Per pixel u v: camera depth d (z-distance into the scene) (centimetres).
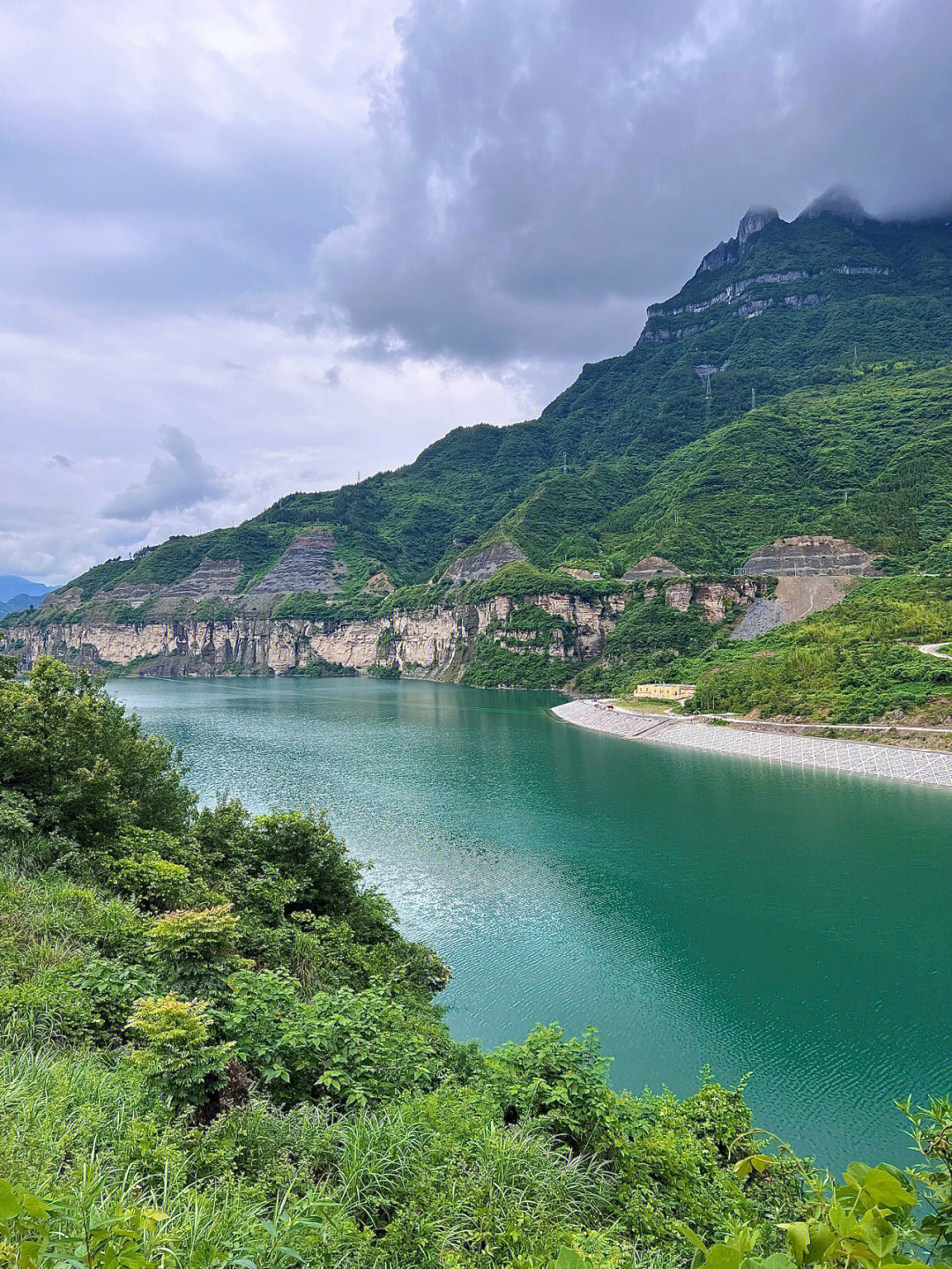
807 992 3700
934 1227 418
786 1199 1436
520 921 4575
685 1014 3500
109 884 2495
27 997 1427
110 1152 932
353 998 1805
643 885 5159
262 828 3388
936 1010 3528
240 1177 999
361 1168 1090
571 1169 1243
